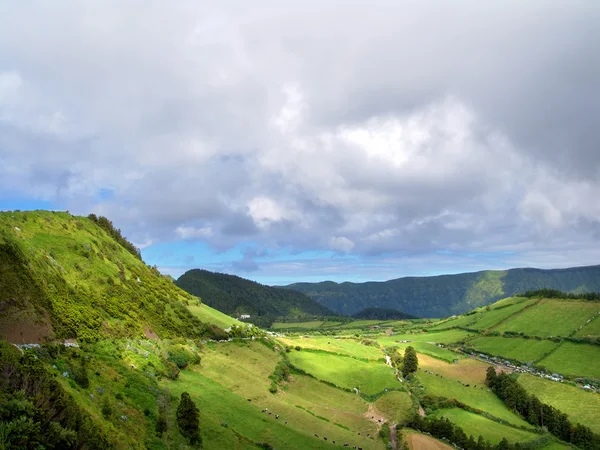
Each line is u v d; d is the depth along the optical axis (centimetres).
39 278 8169
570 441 12812
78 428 4462
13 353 4716
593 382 17300
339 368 16025
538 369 19500
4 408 3850
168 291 15925
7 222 10600
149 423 6197
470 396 15738
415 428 11775
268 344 15925
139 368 8188
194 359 11150
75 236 12725
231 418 8494
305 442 8844
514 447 10544
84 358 6806
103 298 10581
